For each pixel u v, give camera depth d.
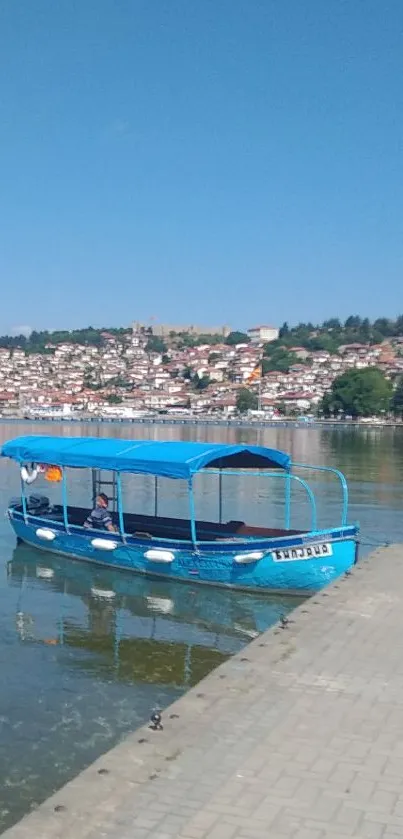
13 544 22.86
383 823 5.62
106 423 174.00
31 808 8.07
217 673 8.98
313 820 5.66
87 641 13.90
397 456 67.56
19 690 11.42
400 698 8.24
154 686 11.65
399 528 27.72
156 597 16.95
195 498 36.59
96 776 6.34
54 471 21.08
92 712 10.60
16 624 14.95
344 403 163.12
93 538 19.64
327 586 13.80
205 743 7.00
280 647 10.02
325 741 7.09
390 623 11.27
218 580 17.34
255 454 19.05
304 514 31.41
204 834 5.45
